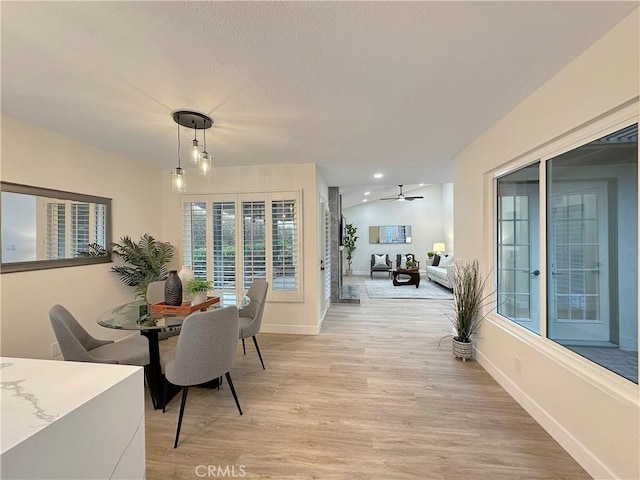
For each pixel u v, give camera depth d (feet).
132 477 3.00
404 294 22.85
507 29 4.54
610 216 5.19
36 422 2.20
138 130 8.77
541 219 6.79
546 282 6.68
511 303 8.48
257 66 5.49
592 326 5.47
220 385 8.52
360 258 35.22
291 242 13.16
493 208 9.27
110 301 11.23
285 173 13.19
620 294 4.99
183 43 4.80
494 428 6.57
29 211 8.48
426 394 8.01
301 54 5.13
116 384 2.82
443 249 31.17
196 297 8.27
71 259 9.75
